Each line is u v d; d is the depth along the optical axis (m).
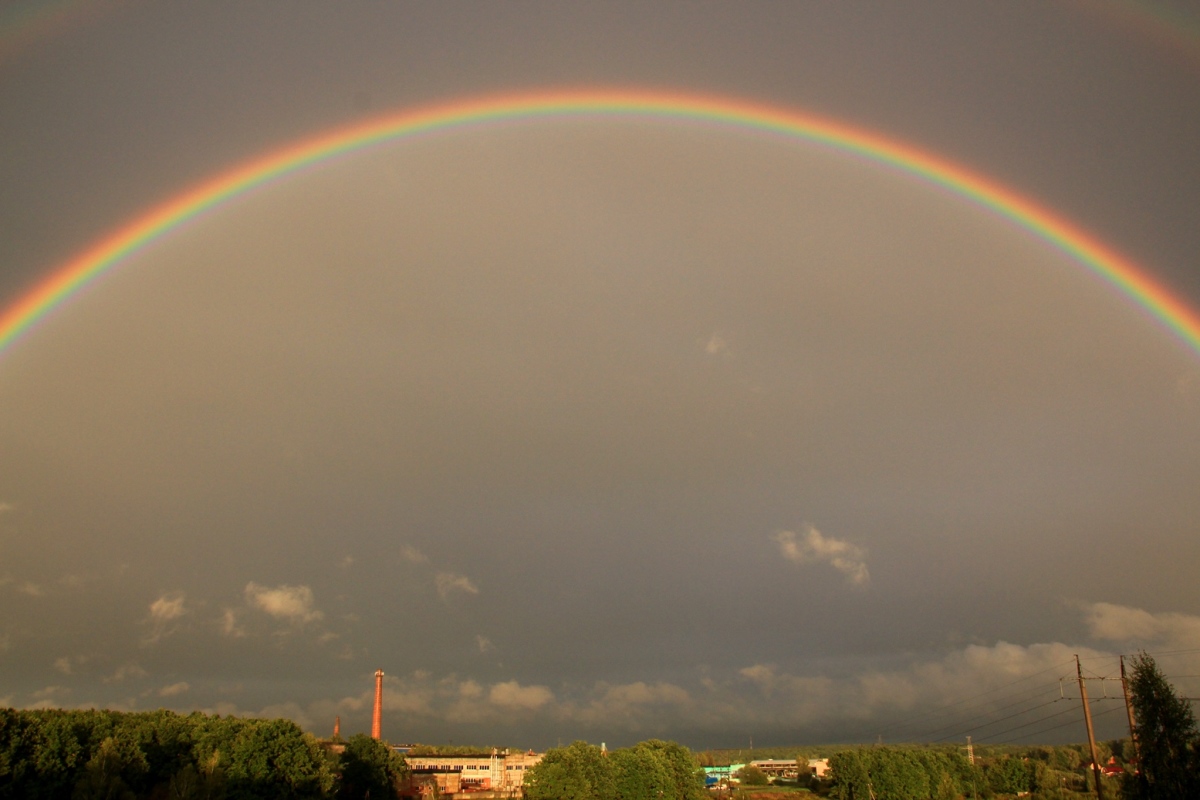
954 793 174.00
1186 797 77.75
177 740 132.50
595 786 191.00
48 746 108.75
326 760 145.00
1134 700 82.75
